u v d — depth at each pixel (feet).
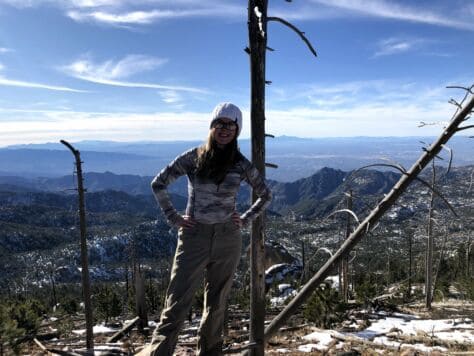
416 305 62.95
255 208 12.46
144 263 393.91
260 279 14.47
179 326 12.09
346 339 28.37
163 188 11.81
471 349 26.86
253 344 14.40
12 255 539.29
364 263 173.88
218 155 11.44
